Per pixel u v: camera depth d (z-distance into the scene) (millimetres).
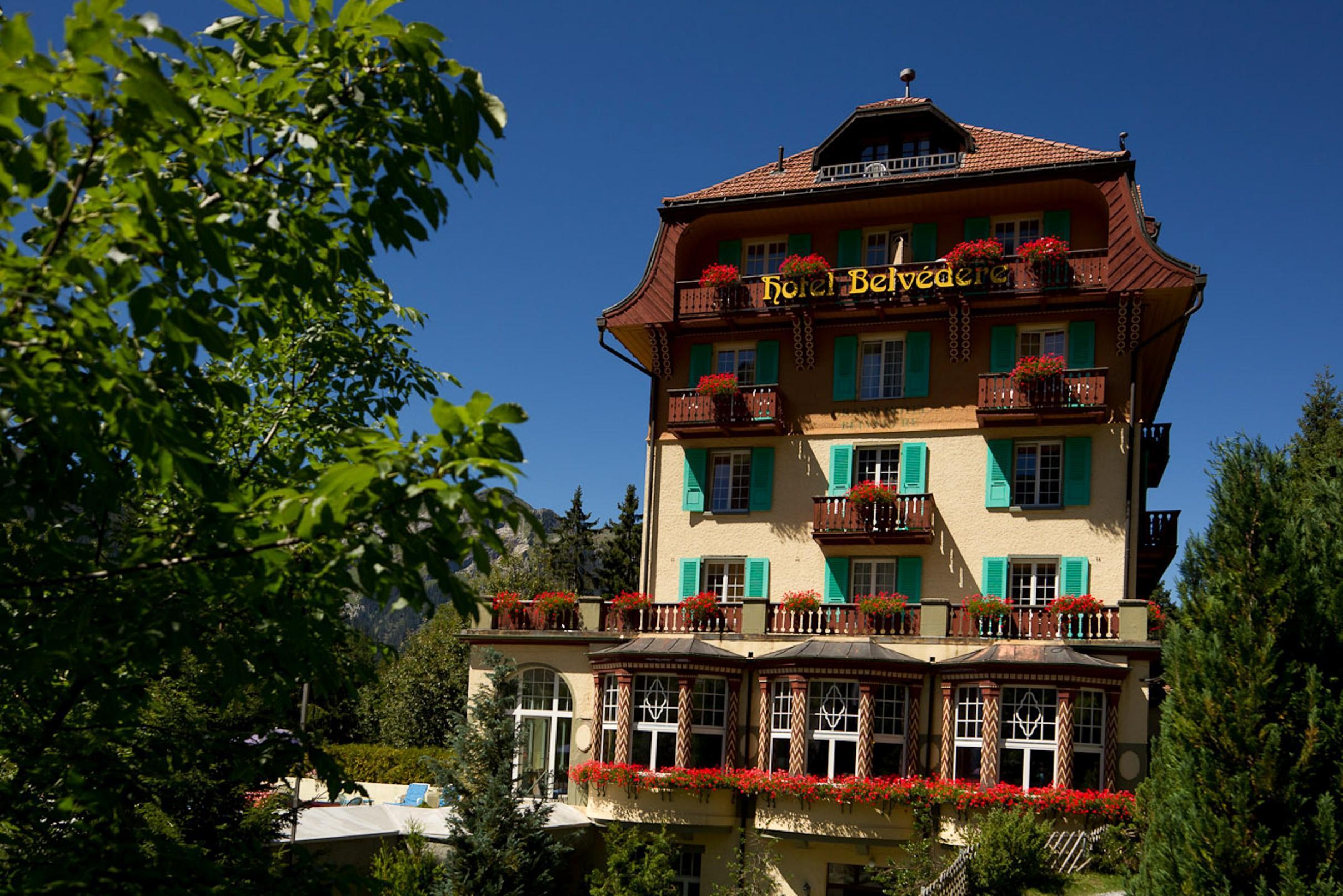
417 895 20719
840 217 31266
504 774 23547
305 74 5934
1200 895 10930
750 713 26703
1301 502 12375
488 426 4777
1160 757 12312
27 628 6066
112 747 6930
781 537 30141
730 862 25797
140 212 4855
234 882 6578
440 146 6051
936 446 29328
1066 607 25516
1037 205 29797
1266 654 11281
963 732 25156
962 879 20703
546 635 28828
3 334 4863
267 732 7645
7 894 5668
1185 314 26766
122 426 5023
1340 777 10812
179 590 5957
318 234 5926
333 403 9703
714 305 30906
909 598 28734
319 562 5750
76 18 4254
